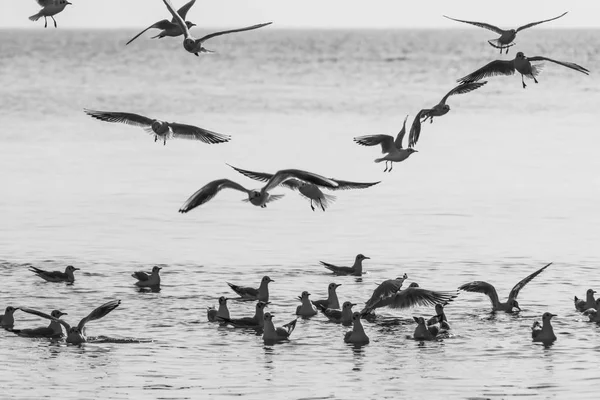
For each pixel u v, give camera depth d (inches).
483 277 1541.6
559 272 1573.6
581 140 3208.7
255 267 1606.8
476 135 3373.5
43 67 6742.1
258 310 1315.2
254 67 7076.8
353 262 1642.5
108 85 5270.7
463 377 1123.9
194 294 1448.1
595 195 2255.2
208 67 7027.6
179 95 4734.3
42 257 1656.0
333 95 4788.4
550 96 4798.2
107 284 1496.1
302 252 1713.8
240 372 1136.2
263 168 2625.5
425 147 3065.9
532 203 2161.7
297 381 1112.2
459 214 2039.9
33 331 1259.8
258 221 1978.3
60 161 2699.3
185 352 1206.3
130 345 1227.9
